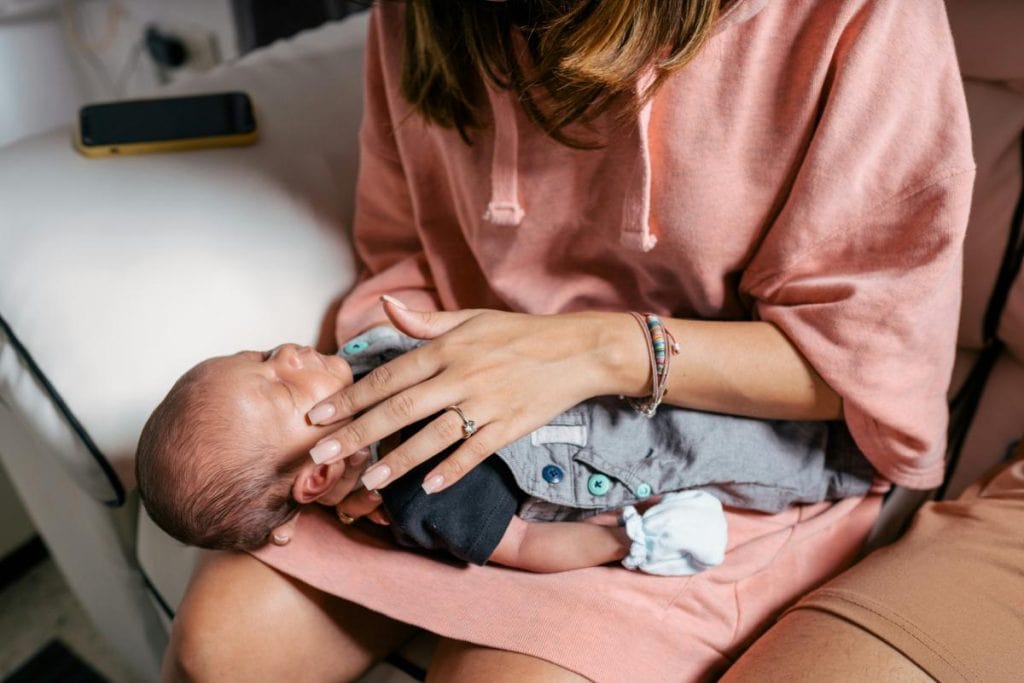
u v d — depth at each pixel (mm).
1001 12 812
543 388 678
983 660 560
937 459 726
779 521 762
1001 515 677
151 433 674
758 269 708
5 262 831
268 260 892
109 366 783
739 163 662
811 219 647
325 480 669
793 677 570
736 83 632
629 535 686
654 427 738
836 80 612
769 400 703
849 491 768
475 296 893
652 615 675
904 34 601
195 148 983
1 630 1304
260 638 699
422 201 854
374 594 688
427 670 758
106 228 854
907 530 725
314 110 1071
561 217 746
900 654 572
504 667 639
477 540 667
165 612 933
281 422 675
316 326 916
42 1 1735
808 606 642
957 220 614
